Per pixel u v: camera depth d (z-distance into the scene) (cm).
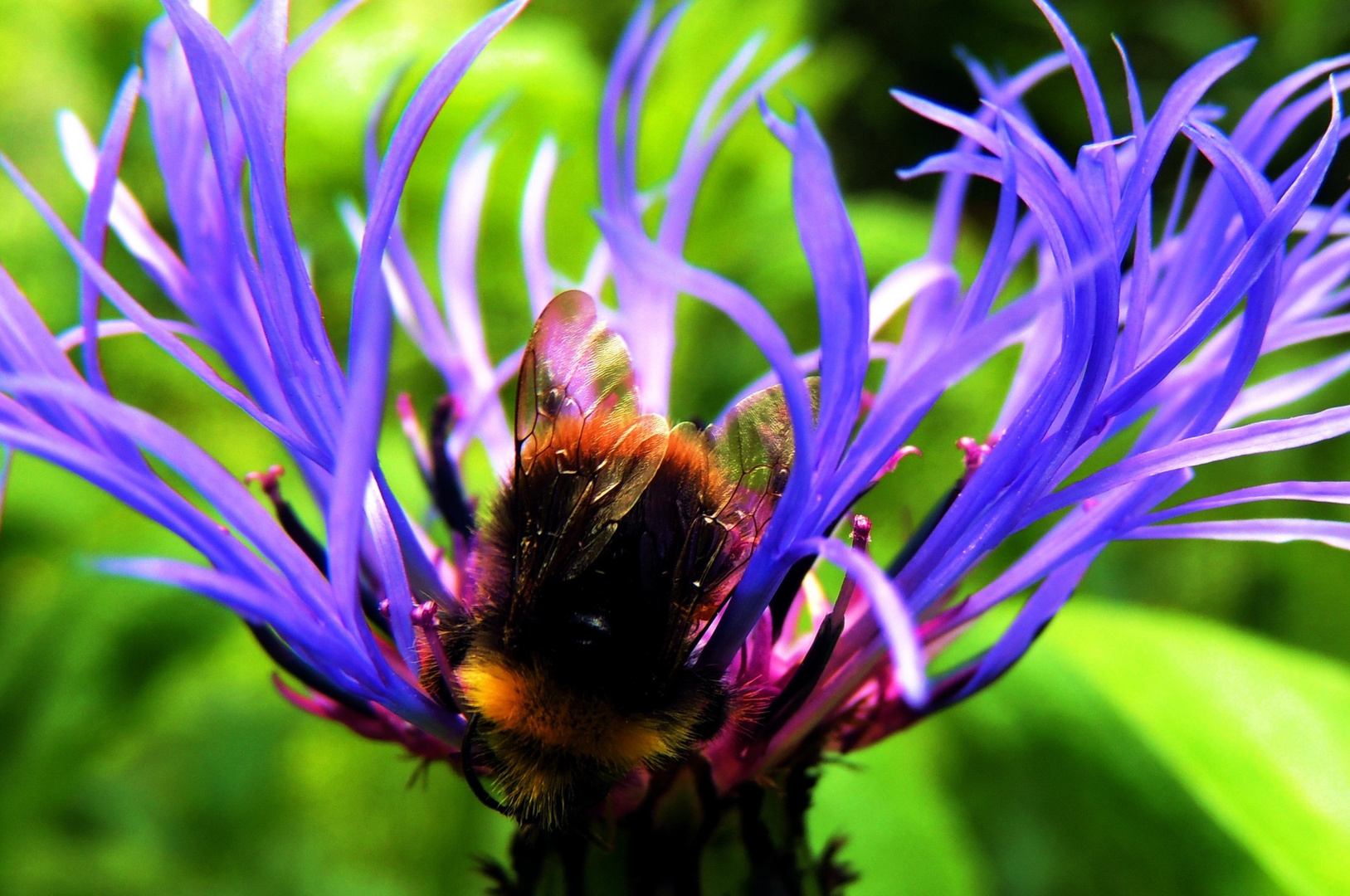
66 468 7
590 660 8
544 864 9
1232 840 11
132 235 9
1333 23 25
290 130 14
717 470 8
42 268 17
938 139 32
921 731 12
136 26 16
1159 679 11
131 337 15
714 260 15
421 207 14
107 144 8
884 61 32
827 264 7
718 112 15
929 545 8
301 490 14
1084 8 31
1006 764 12
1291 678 11
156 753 15
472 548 9
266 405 8
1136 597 20
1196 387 8
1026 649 8
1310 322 8
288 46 8
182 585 7
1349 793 10
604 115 10
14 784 13
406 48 14
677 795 8
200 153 8
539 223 10
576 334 8
